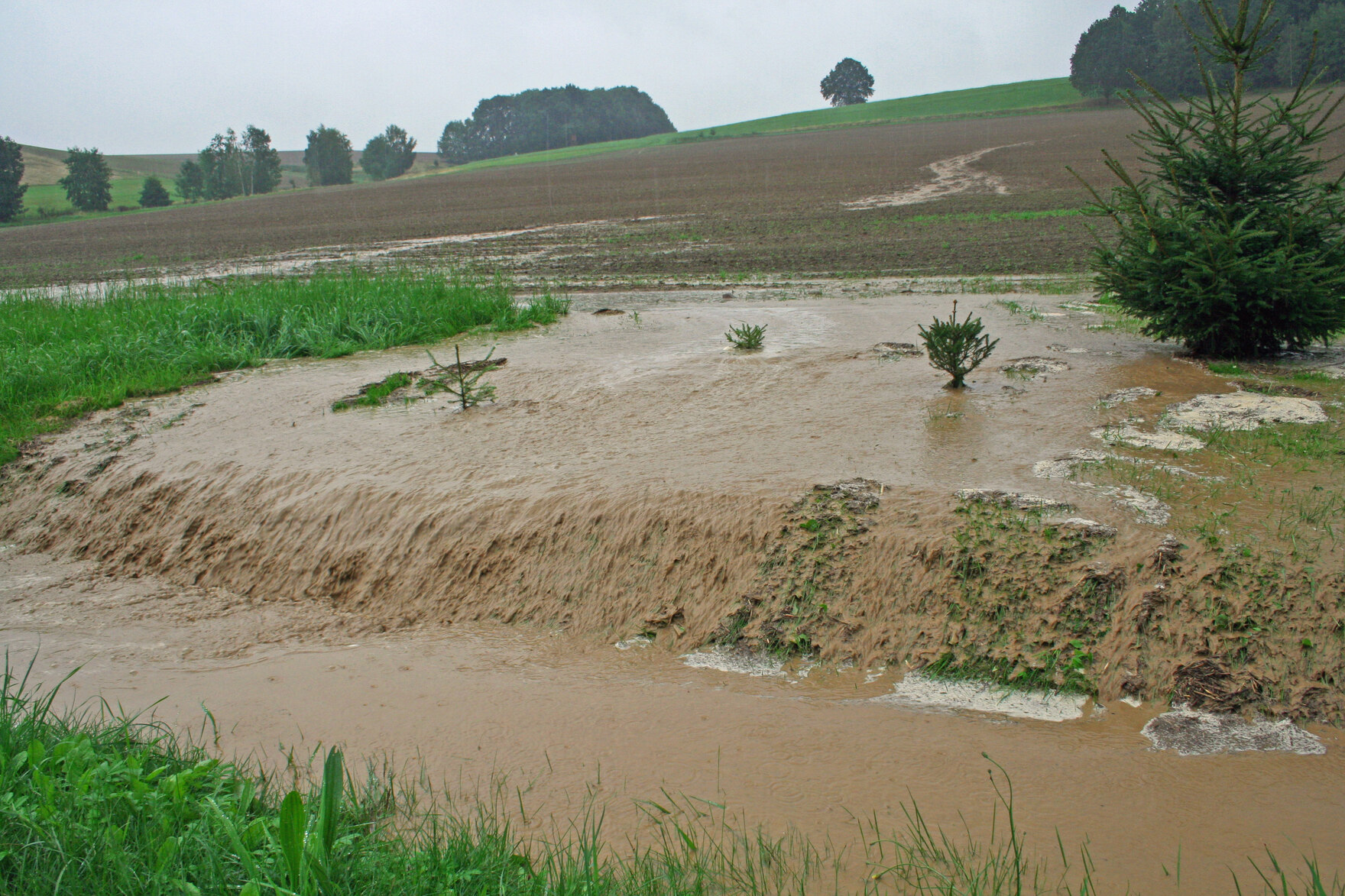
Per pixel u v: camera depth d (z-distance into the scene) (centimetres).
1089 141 6206
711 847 356
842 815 377
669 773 412
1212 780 388
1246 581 462
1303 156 894
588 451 708
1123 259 950
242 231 4059
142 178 14700
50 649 577
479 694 494
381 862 316
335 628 589
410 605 599
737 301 1480
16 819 317
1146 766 399
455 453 728
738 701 469
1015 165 4966
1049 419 717
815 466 635
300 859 280
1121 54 9188
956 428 706
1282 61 6456
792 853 352
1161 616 459
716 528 566
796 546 541
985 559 503
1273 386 785
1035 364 906
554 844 360
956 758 413
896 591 508
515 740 446
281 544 665
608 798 395
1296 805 371
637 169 7556
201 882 297
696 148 10388
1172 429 679
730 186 4981
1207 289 859
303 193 8731
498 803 394
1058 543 505
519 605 576
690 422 765
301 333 1161
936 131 9038
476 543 611
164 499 732
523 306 1420
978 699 454
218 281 1981
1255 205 891
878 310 1306
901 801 385
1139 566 481
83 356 1070
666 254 2273
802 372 917
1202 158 913
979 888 327
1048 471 603
